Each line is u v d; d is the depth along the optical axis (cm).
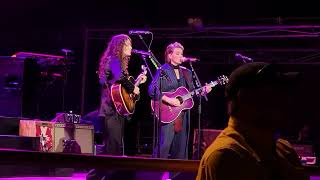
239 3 1095
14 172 614
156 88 590
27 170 630
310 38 1091
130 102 540
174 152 592
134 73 952
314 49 1141
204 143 659
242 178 144
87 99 1109
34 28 1167
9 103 671
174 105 588
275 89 155
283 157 169
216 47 1195
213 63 1207
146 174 423
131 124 856
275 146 163
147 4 1127
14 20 1163
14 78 671
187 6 1116
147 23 1135
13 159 128
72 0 1134
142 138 974
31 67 685
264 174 149
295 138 1128
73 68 1135
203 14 1119
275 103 155
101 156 148
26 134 616
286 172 164
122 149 536
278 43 1183
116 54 543
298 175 169
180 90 603
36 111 704
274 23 1035
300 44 1173
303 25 1010
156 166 162
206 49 1193
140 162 157
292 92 160
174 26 1112
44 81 757
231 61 1199
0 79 673
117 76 532
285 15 1091
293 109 160
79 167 143
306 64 1186
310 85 1257
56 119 676
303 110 1252
